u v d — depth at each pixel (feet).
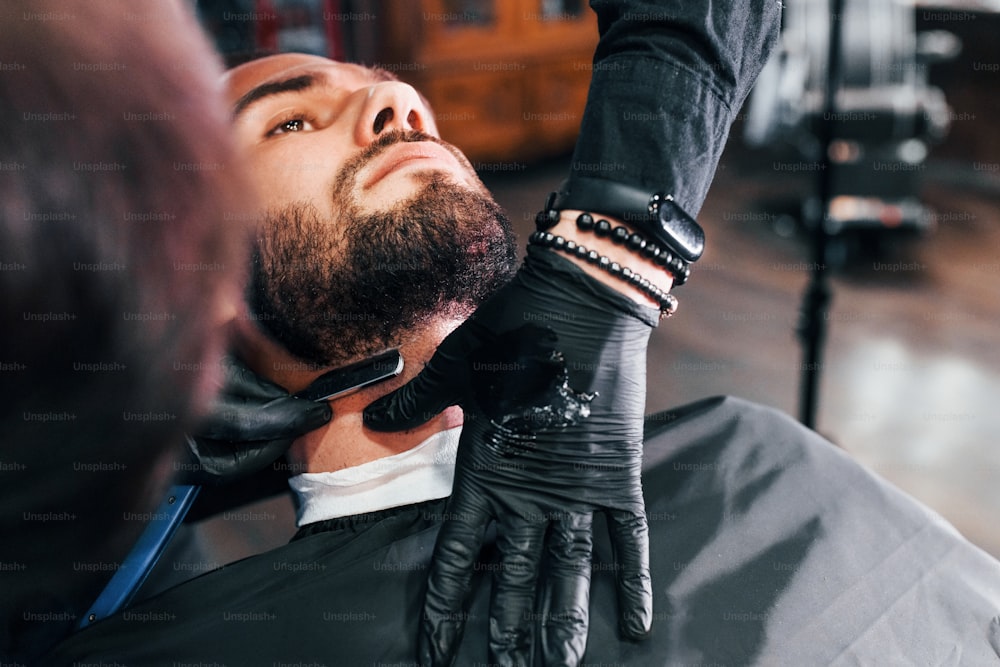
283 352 1.83
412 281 1.84
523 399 1.56
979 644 1.68
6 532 1.00
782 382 6.06
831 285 7.69
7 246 0.79
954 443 5.37
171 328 0.91
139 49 0.83
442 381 1.66
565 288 1.53
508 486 1.57
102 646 1.49
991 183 10.03
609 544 1.70
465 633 1.54
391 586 1.59
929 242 8.58
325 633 1.52
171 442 1.02
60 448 0.93
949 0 10.36
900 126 7.91
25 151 0.78
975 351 6.53
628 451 1.61
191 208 0.87
